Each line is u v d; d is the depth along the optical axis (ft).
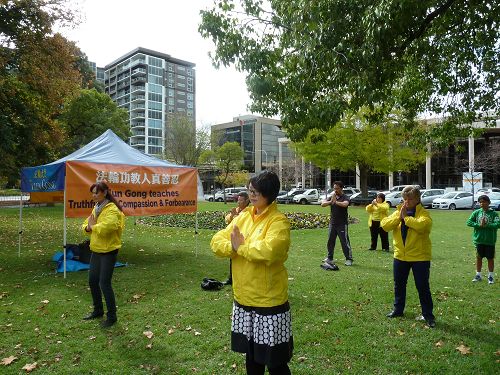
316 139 20.80
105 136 30.78
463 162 138.51
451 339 13.97
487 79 23.08
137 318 16.38
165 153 154.40
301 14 18.39
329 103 18.17
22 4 43.98
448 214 74.18
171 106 338.75
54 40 47.75
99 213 15.66
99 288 16.35
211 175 188.75
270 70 20.77
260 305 8.50
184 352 13.08
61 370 11.97
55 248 34.81
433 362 12.17
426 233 15.38
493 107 23.56
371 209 33.50
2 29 45.14
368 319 16.03
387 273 24.52
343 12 17.35
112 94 349.82
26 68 46.16
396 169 96.68
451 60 22.75
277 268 8.61
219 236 9.20
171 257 30.63
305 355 12.79
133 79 323.37
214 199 149.59
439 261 28.37
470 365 11.96
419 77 23.40
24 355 13.05
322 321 15.78
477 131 24.93
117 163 26.66
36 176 26.99
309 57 18.30
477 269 22.50
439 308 17.39
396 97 24.40
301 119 18.92
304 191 127.65
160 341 13.97
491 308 17.38
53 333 14.89
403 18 15.34
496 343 13.61
